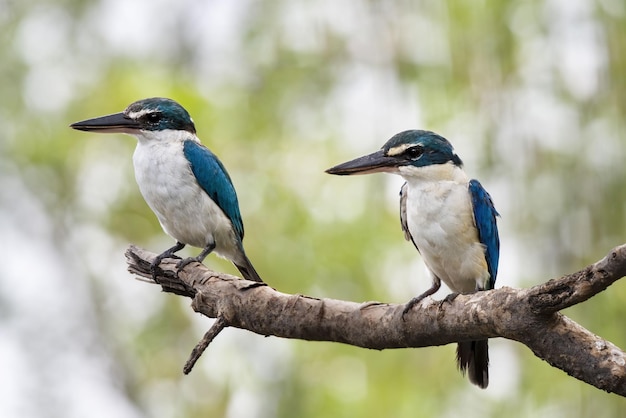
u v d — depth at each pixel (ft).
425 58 45.11
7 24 53.26
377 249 44.47
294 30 49.21
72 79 51.03
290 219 44.70
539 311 20.81
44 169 48.65
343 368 45.68
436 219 29.22
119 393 52.85
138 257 28.81
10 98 50.49
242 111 47.96
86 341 52.85
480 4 42.45
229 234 32.65
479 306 22.12
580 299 20.31
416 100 44.57
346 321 24.32
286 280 43.70
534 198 39.78
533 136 40.45
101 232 49.83
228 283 25.32
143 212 47.34
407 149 29.76
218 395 46.29
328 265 43.93
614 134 39.22
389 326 23.89
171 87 46.55
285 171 46.21
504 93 41.39
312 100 48.14
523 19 41.96
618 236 38.91
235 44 51.26
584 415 39.11
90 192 48.67
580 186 39.27
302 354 45.80
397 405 43.78
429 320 23.22
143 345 48.73
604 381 20.67
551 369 40.37
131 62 51.44
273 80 48.44
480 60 42.22
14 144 48.73
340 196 45.75
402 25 45.75
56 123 48.67
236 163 46.09
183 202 32.07
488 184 40.93
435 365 43.70
